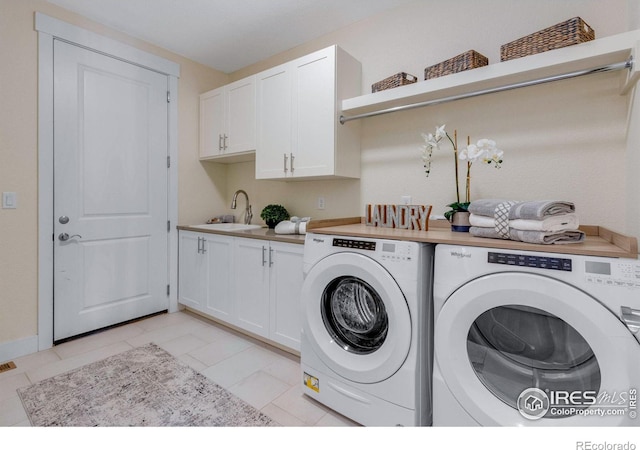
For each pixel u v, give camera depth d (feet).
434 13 6.76
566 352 3.40
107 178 8.34
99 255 8.26
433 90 5.82
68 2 7.24
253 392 5.78
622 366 2.95
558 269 3.29
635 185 4.17
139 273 9.10
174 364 6.73
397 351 4.36
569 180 5.31
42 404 5.28
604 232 4.57
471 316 3.81
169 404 5.35
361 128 7.82
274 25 8.15
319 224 6.02
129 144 8.75
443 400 4.05
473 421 3.80
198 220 10.57
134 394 5.62
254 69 10.43
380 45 7.55
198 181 10.53
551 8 5.48
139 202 9.02
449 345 3.94
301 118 7.52
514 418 3.55
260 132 8.41
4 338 6.79
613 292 3.04
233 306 8.20
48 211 7.34
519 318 3.67
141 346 7.55
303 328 5.56
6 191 6.75
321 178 8.09
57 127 7.43
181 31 8.47
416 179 6.99
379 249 4.58
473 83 5.44
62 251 7.59
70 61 7.59
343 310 5.32
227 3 7.29
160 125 9.43
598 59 4.49
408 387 4.33
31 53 7.00
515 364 3.72
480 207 4.37
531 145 5.65
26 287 7.07
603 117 5.04
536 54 4.81
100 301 8.31
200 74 10.45
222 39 8.87
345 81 7.23
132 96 8.77
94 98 8.02
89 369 6.45
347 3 7.25
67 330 7.72
